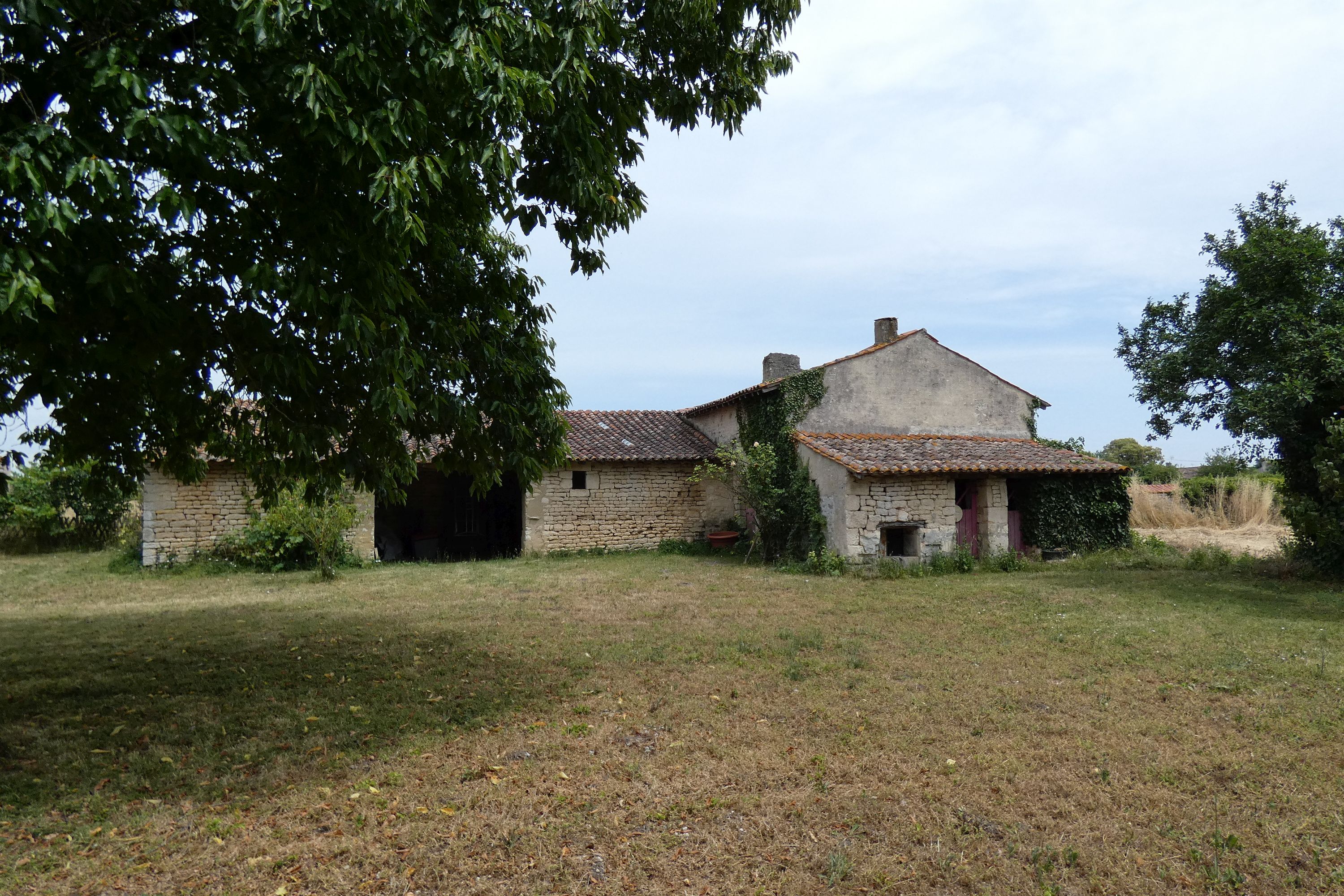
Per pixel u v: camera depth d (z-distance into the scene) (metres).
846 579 13.48
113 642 8.42
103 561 17.19
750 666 7.10
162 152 3.84
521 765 4.75
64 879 3.43
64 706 5.92
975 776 4.55
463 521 21.17
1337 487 11.35
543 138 5.55
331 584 13.33
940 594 11.48
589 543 18.11
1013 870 3.55
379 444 5.93
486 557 19.12
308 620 9.72
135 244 4.33
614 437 19.39
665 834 3.88
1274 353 11.55
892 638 8.28
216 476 15.73
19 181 3.43
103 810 4.11
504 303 6.88
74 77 3.82
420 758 4.87
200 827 3.92
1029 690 6.26
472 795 4.30
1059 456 16.50
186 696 6.20
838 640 8.16
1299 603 10.18
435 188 4.89
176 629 9.18
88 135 3.90
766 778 4.54
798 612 10.09
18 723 5.52
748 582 13.16
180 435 6.60
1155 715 5.61
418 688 6.41
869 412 16.86
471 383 6.52
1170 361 12.47
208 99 4.36
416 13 4.28
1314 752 4.88
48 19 3.64
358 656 7.59
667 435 20.19
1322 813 4.09
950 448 16.23
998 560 14.78
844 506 14.25
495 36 4.51
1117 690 6.24
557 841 3.79
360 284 4.66
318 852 3.67
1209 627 8.62
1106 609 9.91
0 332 3.77
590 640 8.33
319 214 4.46
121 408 5.97
